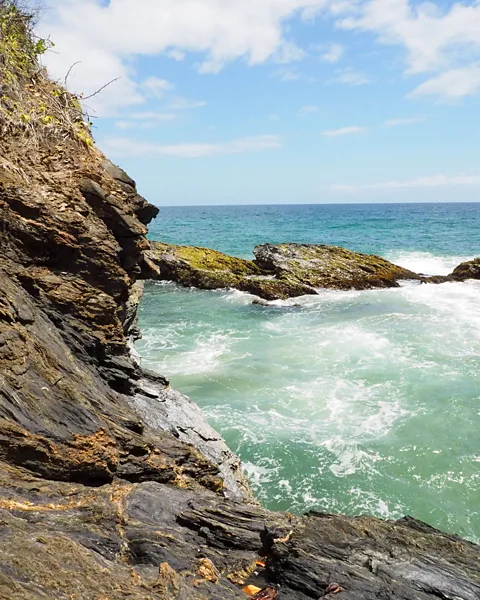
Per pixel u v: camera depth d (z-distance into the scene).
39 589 2.90
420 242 46.22
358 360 14.28
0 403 4.81
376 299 22.95
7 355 5.13
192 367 13.80
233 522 4.83
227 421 10.71
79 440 5.13
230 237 53.03
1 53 7.62
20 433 4.72
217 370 13.55
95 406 5.85
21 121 7.27
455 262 34.12
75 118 8.45
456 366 13.67
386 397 11.86
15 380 5.05
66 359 6.00
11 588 2.78
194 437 8.30
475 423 10.62
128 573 3.50
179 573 3.74
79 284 6.78
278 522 4.88
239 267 28.20
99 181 7.56
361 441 9.99
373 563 4.23
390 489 8.64
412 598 3.81
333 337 16.66
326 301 22.92
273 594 3.90
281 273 26.25
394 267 27.92
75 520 4.09
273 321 19.36
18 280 6.17
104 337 7.09
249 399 11.80
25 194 6.44
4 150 6.92
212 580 3.90
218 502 5.23
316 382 12.74
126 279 7.39
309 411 11.23
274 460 9.42
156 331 17.81
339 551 4.39
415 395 11.92
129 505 4.72
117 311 7.59
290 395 11.99
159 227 70.25
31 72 8.38
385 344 15.71
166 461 6.32
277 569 4.21
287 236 53.75
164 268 27.91
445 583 4.02
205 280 26.50
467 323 18.05
